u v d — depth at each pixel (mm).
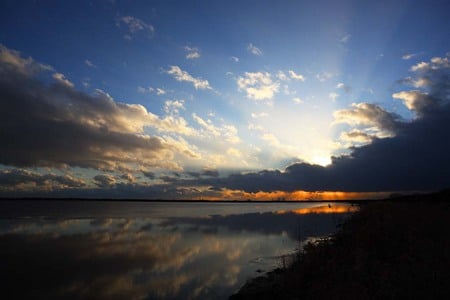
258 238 37500
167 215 90688
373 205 49281
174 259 25984
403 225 26062
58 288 18375
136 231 45812
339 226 44875
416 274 13734
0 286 18703
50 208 140000
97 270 22391
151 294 17422
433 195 76875
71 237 38719
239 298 16047
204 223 60344
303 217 73375
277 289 16547
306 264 19250
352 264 17781
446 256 15898
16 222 59625
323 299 13602
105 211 116938
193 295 17281
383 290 12695
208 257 26750
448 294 11719
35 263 24438
